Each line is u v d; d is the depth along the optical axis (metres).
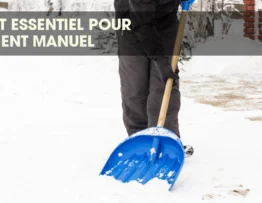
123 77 4.25
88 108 6.82
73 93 7.83
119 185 3.54
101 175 3.76
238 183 3.67
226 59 10.22
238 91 8.12
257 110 6.70
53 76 9.09
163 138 3.75
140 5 3.65
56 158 4.33
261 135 5.25
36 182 3.66
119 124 5.86
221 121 6.02
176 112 4.23
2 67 9.59
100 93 7.87
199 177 3.79
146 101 4.30
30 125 5.79
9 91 7.89
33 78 8.88
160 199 3.31
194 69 9.97
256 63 10.23
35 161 4.23
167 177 3.60
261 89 8.30
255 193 3.47
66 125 5.79
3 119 6.11
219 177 3.80
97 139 5.09
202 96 7.71
